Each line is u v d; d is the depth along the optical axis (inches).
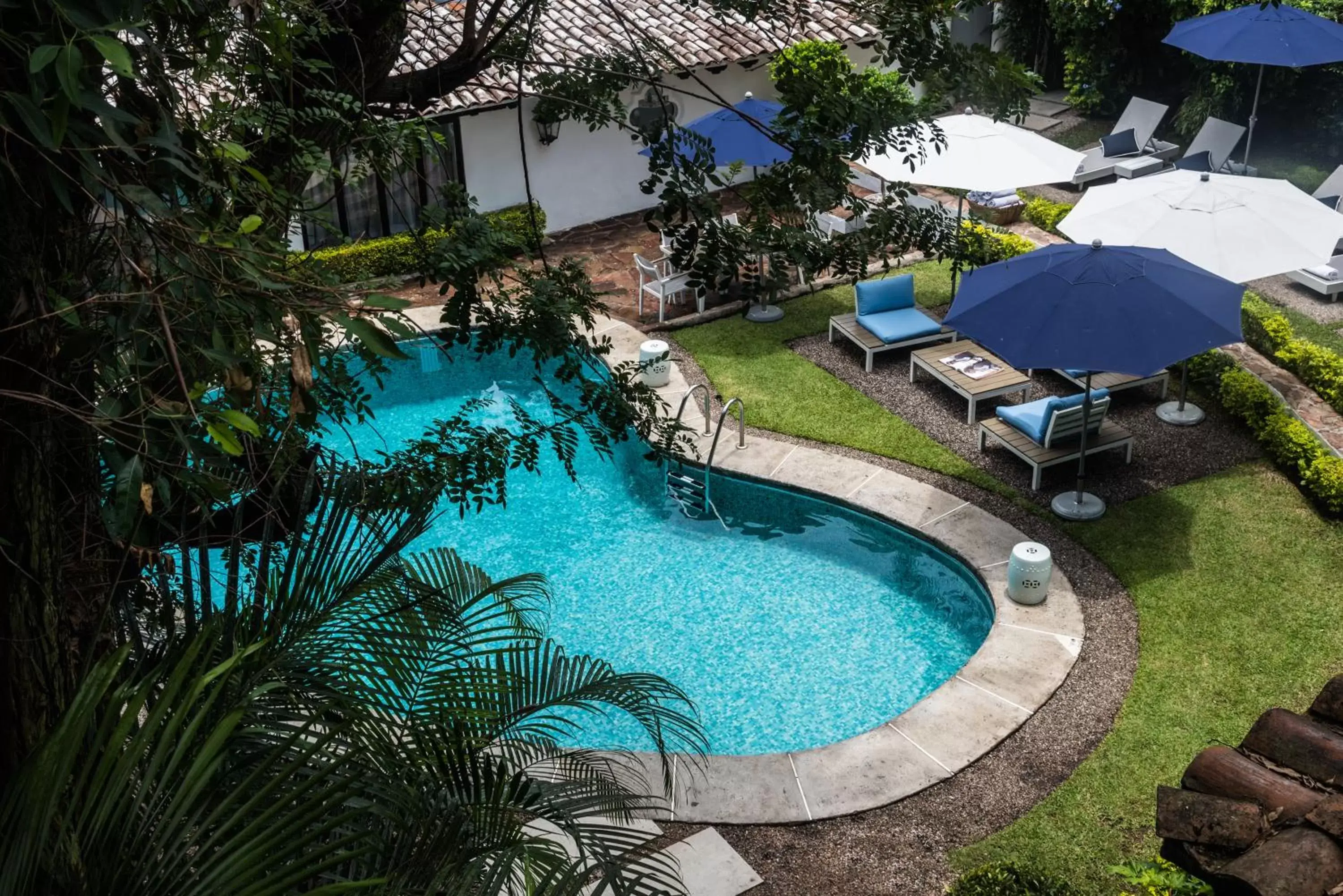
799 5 335.0
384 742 197.5
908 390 667.4
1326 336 679.7
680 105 922.1
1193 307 503.5
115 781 128.3
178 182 183.0
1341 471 536.7
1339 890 157.0
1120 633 476.7
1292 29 789.2
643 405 326.3
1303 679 445.1
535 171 883.4
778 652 492.4
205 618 198.4
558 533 574.9
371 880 126.6
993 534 541.0
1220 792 181.3
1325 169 904.3
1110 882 365.4
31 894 127.5
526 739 267.4
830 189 290.7
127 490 149.4
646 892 286.8
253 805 137.0
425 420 685.3
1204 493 558.9
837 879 373.4
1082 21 965.2
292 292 171.9
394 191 807.1
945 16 317.1
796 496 591.5
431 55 739.4
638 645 498.6
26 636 169.3
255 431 146.3
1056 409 553.3
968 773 413.1
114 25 125.1
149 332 158.2
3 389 144.3
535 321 299.9
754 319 754.8
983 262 318.3
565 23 862.5
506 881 191.8
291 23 258.8
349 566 220.8
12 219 153.9
